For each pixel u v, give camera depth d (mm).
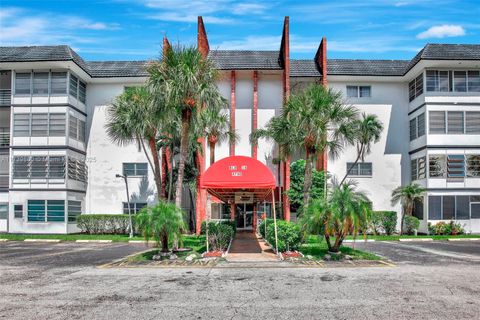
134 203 33844
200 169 29969
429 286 10500
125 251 20297
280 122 23547
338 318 7594
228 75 33219
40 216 31078
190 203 34594
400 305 8523
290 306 8469
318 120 20828
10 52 31547
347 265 14172
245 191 21828
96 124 34500
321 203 15500
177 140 27031
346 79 33969
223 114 31281
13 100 31719
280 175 32156
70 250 20891
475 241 26750
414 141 33281
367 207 15391
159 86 16750
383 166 33906
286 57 31422
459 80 31703
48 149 31328
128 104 24359
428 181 30859
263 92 34062
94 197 33969
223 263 14586
